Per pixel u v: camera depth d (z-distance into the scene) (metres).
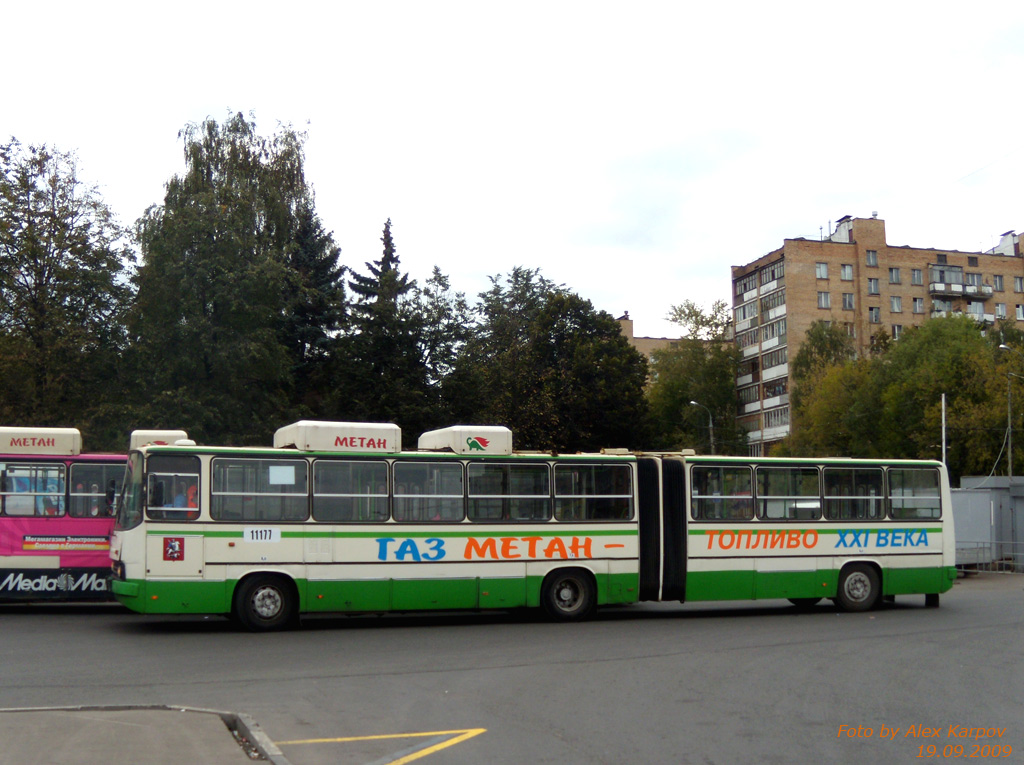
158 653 15.34
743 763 8.72
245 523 18.20
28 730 8.96
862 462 22.58
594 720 10.48
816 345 85.69
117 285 41.62
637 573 20.59
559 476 20.34
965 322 69.56
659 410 89.88
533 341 57.03
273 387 45.00
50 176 40.06
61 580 20.81
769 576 21.47
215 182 48.41
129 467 18.48
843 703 11.52
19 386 37.75
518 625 19.58
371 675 13.34
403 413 41.62
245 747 8.65
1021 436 58.94
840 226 102.88
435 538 19.30
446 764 8.58
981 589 29.86
